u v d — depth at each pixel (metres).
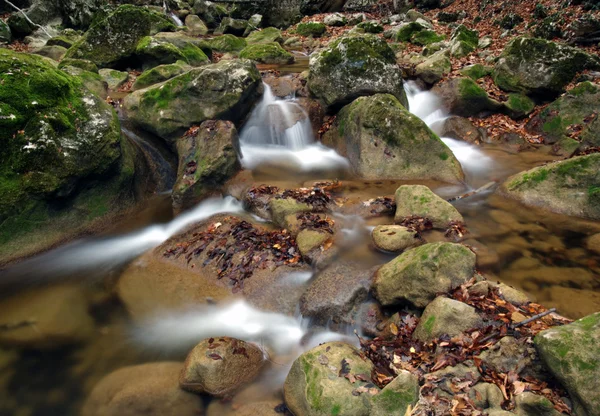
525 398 3.41
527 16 15.78
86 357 4.66
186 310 5.28
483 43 14.46
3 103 6.04
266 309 5.20
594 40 12.29
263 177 8.00
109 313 5.29
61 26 21.17
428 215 6.16
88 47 12.62
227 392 4.10
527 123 10.13
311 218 6.27
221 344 4.35
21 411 4.08
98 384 4.31
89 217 6.84
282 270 5.56
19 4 22.09
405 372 3.64
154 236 6.90
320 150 9.50
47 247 6.33
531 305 4.51
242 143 9.45
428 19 19.94
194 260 6.01
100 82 10.13
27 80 6.38
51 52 14.38
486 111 10.62
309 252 5.62
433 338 4.15
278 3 25.08
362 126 8.38
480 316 4.18
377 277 5.01
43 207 6.29
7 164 5.98
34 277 5.96
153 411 3.97
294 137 9.52
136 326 5.08
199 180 7.41
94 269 6.11
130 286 5.72
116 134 7.12
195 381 4.16
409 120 8.01
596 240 5.89
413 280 4.64
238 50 16.61
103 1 22.20
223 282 5.59
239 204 7.21
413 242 5.67
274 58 15.34
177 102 8.52
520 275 5.26
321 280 5.23
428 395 3.57
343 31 20.88
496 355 3.85
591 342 3.39
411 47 16.05
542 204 6.81
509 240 6.01
